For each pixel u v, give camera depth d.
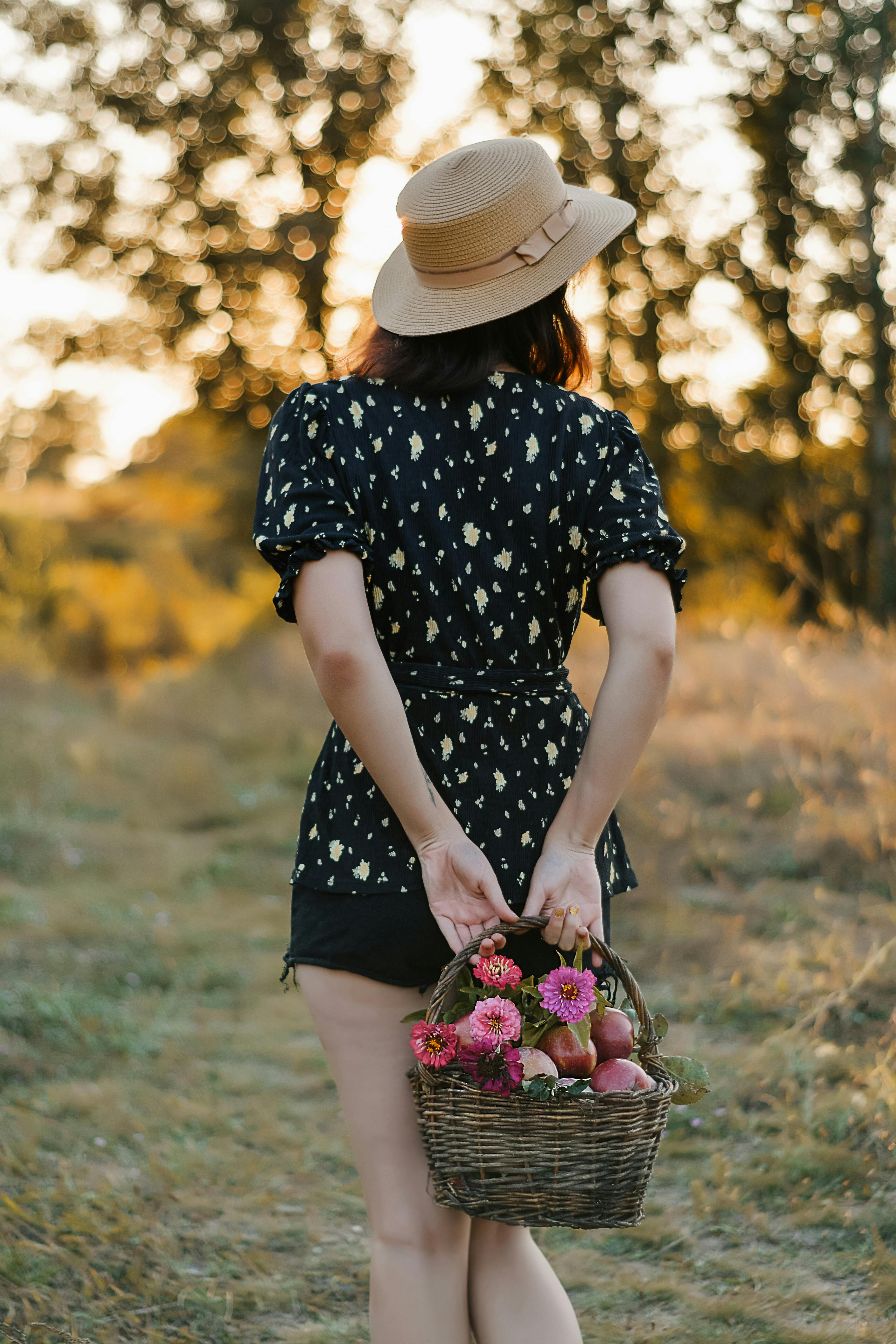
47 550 18.80
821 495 10.25
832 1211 2.61
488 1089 1.43
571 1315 1.65
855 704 5.93
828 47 10.59
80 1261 2.47
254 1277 2.47
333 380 1.59
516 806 1.54
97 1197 2.73
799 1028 3.35
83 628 17.59
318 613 1.45
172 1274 2.46
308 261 13.74
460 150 1.62
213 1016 4.09
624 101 12.22
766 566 11.61
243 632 18.06
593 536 1.56
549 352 1.63
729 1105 3.08
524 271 1.58
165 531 22.83
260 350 14.56
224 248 13.99
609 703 1.50
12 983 4.28
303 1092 3.46
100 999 4.17
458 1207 1.47
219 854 6.42
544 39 12.47
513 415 1.57
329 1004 1.59
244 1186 2.86
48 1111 3.25
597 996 1.58
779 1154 2.82
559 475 1.56
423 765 1.52
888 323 10.52
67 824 6.89
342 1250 2.59
